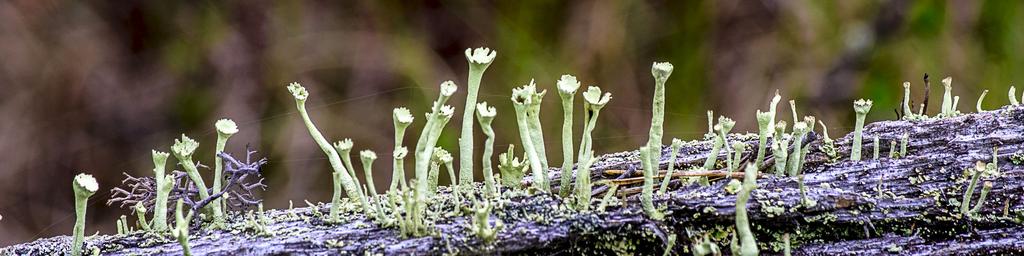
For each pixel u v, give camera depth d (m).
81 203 0.42
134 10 0.85
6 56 0.82
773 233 0.42
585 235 0.42
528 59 0.87
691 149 0.46
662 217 0.42
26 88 0.82
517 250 0.42
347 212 0.43
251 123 0.82
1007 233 0.43
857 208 0.43
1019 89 0.82
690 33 0.90
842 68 0.86
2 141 0.80
